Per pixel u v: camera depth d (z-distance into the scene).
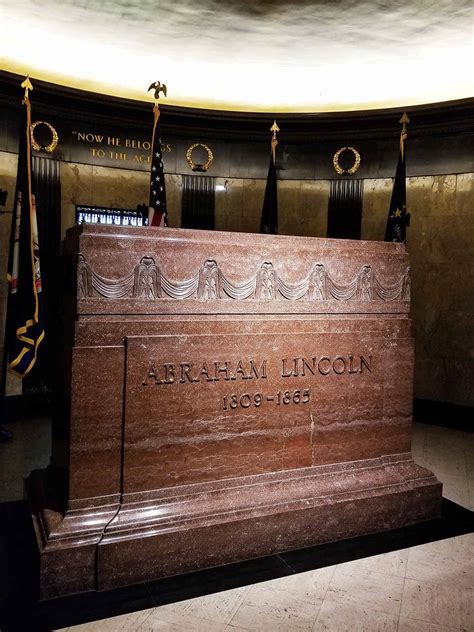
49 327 7.48
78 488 3.33
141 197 8.17
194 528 3.45
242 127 8.39
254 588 3.30
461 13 5.78
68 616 2.98
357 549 3.82
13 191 7.17
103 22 6.17
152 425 3.49
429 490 4.28
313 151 8.52
